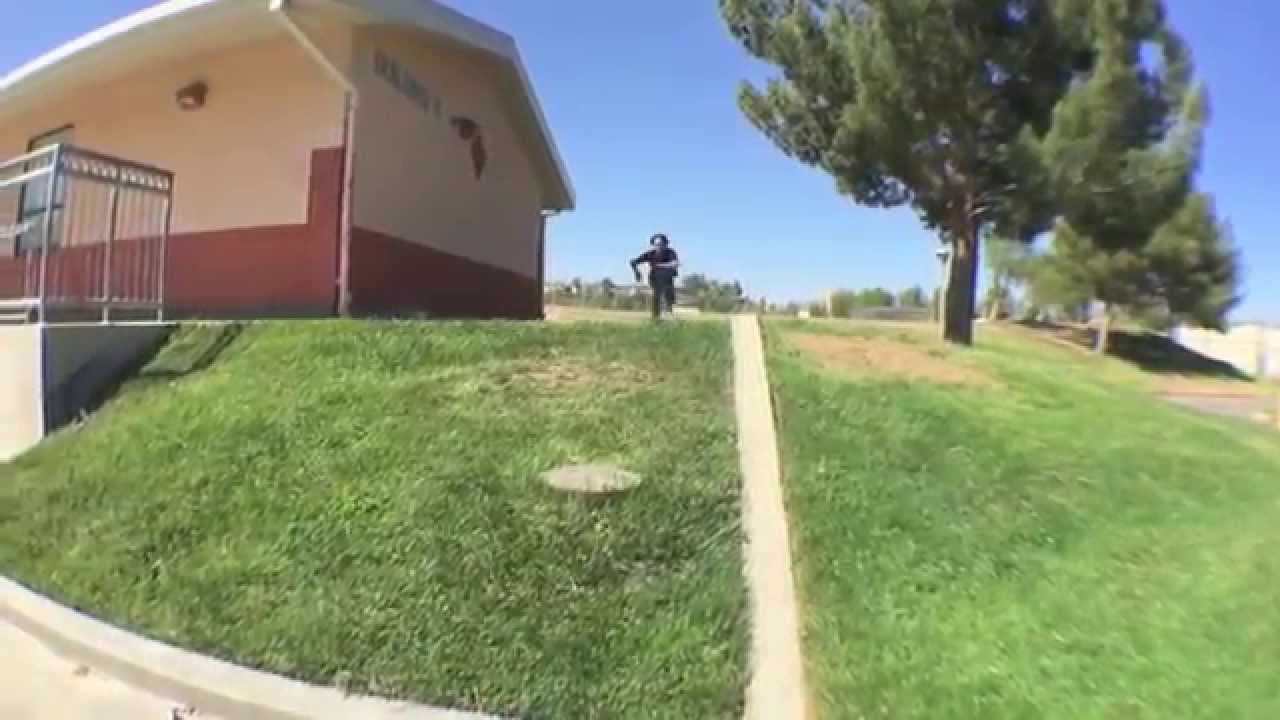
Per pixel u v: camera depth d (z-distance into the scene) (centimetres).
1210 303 3322
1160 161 1247
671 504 473
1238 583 451
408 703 355
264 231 1030
